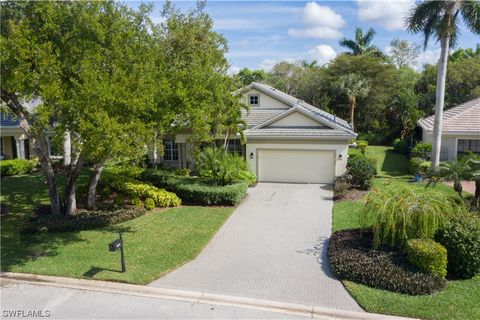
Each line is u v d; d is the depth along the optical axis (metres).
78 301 8.02
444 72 19.86
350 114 37.22
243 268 9.50
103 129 9.49
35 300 8.09
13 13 10.42
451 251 8.71
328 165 20.05
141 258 10.11
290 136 19.80
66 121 10.16
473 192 17.44
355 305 7.64
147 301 7.96
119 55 10.93
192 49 15.99
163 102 13.12
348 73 41.50
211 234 12.09
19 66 9.55
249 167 20.77
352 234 10.94
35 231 12.34
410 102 36.91
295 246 11.02
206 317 7.33
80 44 10.56
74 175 13.64
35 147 12.76
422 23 20.44
